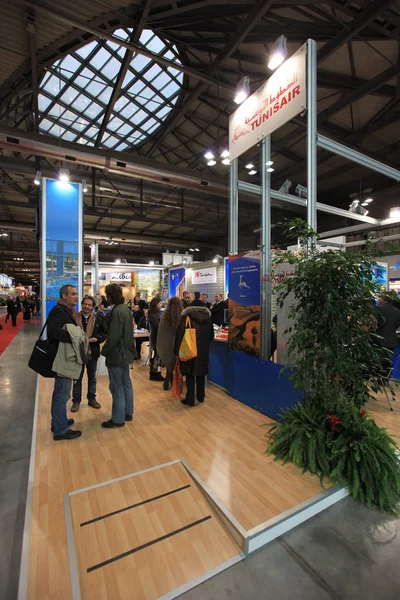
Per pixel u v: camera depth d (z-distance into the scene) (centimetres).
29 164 859
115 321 290
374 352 225
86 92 689
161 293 1277
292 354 291
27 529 171
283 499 193
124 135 866
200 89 641
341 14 427
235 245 399
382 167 364
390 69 496
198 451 255
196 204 1195
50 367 259
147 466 234
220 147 843
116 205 1291
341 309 219
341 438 225
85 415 331
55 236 646
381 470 204
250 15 414
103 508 188
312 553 160
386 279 664
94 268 1053
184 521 180
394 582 143
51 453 252
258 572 148
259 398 338
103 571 146
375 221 557
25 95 636
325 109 627
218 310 566
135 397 392
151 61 608
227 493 199
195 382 379
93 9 392
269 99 330
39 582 141
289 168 921
